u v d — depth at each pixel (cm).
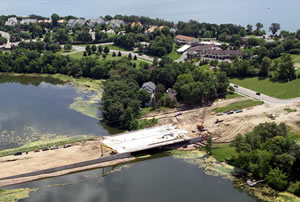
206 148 14762
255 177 12600
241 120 17288
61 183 12444
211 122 17350
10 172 12700
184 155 14612
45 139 15938
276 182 11825
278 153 12375
